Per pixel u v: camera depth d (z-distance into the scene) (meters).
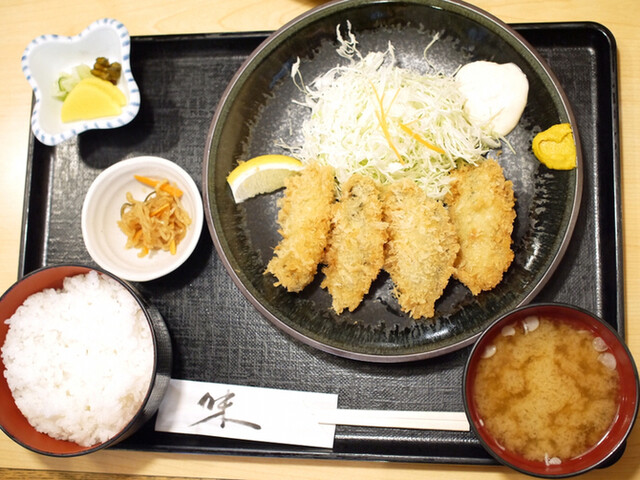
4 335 0.37
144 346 0.36
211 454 0.37
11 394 0.37
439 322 0.37
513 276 0.37
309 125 0.40
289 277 0.36
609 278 0.37
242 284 0.36
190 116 0.40
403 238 0.36
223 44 0.40
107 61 0.40
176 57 0.41
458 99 0.39
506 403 0.34
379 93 0.39
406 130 0.38
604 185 0.38
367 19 0.39
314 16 0.38
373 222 0.36
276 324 0.35
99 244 0.38
